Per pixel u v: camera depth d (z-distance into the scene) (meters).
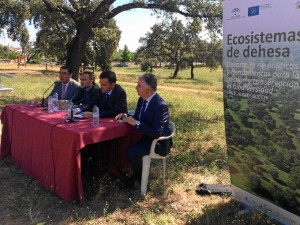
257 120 3.69
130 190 4.72
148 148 4.48
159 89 26.41
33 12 22.91
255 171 3.93
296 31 3.10
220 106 14.91
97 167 5.12
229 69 3.92
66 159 4.20
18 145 5.48
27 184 4.86
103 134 4.30
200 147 6.76
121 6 14.66
